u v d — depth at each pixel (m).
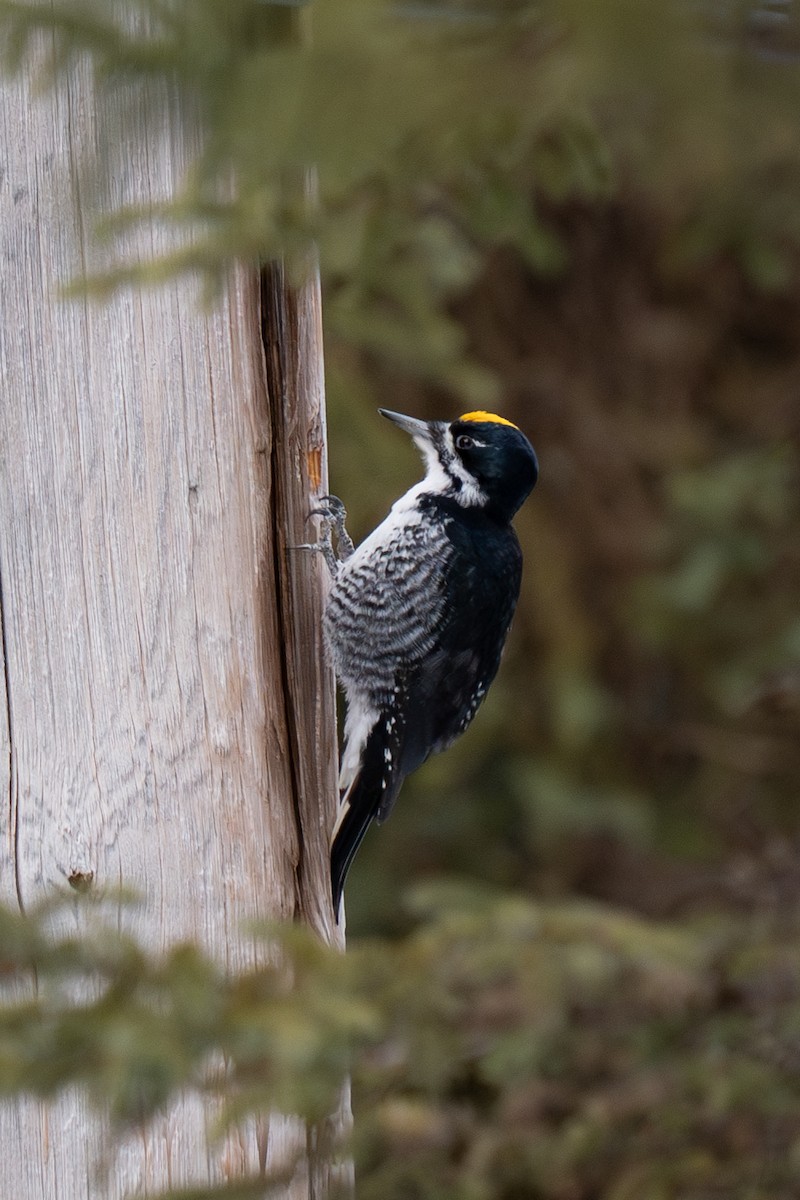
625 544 19.62
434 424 11.34
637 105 3.97
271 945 8.45
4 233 8.03
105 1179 7.02
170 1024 6.67
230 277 8.37
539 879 18.39
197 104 4.87
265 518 8.68
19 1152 8.01
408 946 9.45
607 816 18.36
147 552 8.27
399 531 10.64
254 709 8.59
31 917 6.99
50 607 8.18
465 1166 10.30
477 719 18.09
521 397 19.64
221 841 8.45
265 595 8.68
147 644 8.28
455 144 5.48
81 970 6.81
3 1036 6.57
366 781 10.04
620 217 19.81
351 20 4.22
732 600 19.38
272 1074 6.99
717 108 3.84
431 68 4.21
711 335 20.72
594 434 19.75
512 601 11.15
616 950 10.05
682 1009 10.73
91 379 8.15
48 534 8.17
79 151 7.88
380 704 10.28
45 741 8.20
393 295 13.83
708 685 19.39
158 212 6.31
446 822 18.45
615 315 20.22
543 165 9.47
